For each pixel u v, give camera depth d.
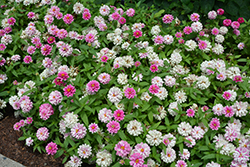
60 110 0.93
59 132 1.00
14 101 1.03
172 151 0.85
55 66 1.04
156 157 0.84
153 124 0.91
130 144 0.87
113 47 1.10
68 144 0.98
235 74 0.99
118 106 0.92
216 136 0.88
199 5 1.27
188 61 1.06
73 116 0.90
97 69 1.01
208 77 1.00
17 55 1.10
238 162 0.82
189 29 1.10
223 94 0.93
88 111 0.92
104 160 0.85
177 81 1.01
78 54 1.05
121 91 0.91
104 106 0.92
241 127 0.94
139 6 1.34
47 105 0.92
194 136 0.87
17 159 0.97
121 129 0.89
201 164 0.86
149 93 0.94
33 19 1.23
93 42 1.06
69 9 1.21
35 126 1.00
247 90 0.94
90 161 0.92
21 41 1.12
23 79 1.08
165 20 1.16
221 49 1.09
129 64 1.00
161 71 1.01
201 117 0.90
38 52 1.08
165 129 0.93
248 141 0.88
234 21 1.18
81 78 0.98
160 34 1.14
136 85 0.97
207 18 1.29
